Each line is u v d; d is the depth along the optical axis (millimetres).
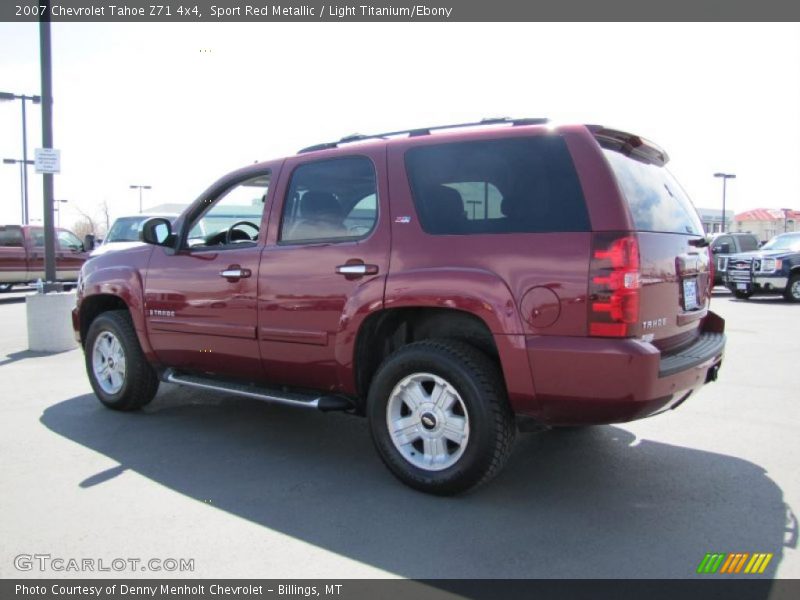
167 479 4012
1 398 6113
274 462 4328
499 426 3451
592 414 3262
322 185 4242
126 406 5566
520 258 3357
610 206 3197
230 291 4547
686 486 3824
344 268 3945
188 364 5027
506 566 2928
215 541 3195
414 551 3074
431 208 3727
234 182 4824
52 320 8711
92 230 49344
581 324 3189
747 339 9531
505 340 3352
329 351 4051
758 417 5238
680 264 3684
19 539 3230
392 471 3836
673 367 3312
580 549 3072
